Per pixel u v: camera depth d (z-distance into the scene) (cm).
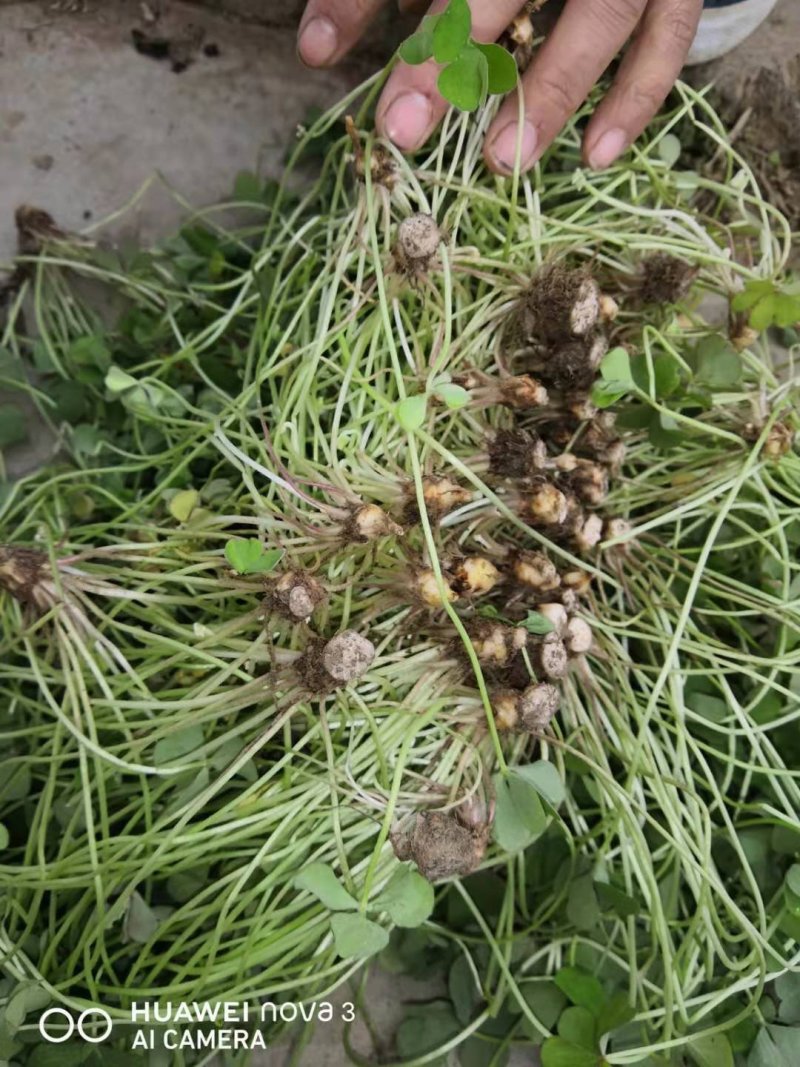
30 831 24
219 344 30
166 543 23
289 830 23
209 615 26
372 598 23
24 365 30
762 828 26
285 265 28
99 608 24
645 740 24
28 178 31
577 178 26
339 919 19
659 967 26
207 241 29
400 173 24
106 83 31
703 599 28
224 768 23
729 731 25
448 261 23
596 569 25
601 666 26
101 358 28
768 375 26
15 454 30
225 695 22
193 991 21
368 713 22
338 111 26
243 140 31
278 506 25
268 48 31
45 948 23
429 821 21
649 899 24
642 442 27
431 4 25
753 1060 24
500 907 26
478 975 26
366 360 24
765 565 27
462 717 23
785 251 26
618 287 26
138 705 22
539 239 24
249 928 24
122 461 29
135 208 31
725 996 23
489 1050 26
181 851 22
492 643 22
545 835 27
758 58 30
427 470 23
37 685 26
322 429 26
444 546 23
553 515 23
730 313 26
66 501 27
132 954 24
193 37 31
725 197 28
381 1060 27
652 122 29
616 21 24
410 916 20
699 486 26
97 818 25
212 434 25
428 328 24
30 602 23
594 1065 22
